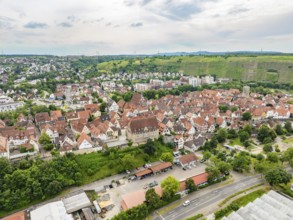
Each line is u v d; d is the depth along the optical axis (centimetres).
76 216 10331
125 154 14575
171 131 18462
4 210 10869
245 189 12012
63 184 12138
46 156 14062
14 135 15862
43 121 19525
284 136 18788
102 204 11050
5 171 11931
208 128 19575
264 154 15725
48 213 10050
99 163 13800
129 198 10825
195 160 14650
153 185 12388
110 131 17100
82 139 14912
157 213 10369
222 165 13012
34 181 11656
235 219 9206
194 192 11862
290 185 12238
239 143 17712
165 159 14225
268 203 10256
